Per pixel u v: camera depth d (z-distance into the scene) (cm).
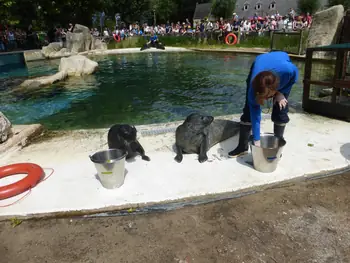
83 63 1240
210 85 946
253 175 313
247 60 1516
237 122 441
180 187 296
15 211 268
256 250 219
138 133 439
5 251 229
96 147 396
